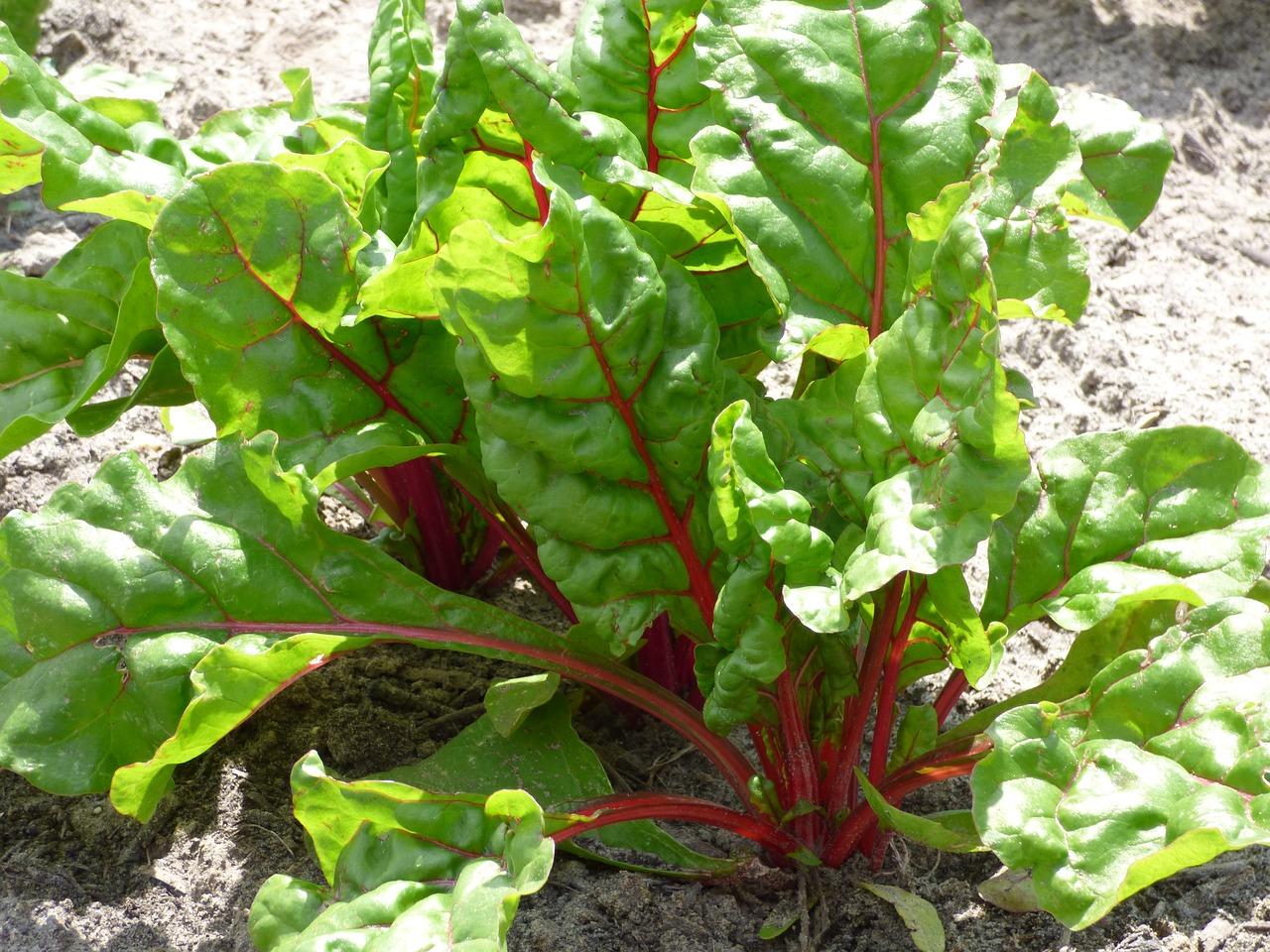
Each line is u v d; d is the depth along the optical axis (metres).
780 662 1.18
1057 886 1.13
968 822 1.22
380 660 1.39
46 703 1.20
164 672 1.21
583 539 1.20
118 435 1.53
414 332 1.26
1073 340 1.61
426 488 1.39
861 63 1.24
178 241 1.20
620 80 1.26
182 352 1.21
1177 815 1.13
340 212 1.21
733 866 1.24
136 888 1.26
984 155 1.24
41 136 1.27
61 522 1.22
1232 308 1.66
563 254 1.13
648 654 1.34
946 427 1.14
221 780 1.30
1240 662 1.16
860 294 1.24
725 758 1.27
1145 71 1.89
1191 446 1.23
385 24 1.30
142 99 1.37
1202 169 1.78
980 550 1.47
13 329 1.30
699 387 1.18
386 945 1.10
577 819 1.18
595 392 1.17
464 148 1.20
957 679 1.29
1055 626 1.43
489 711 1.25
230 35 1.91
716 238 1.25
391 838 1.15
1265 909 1.22
